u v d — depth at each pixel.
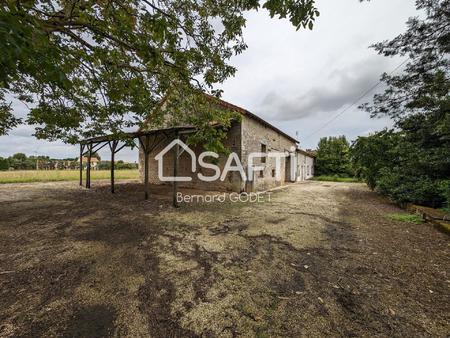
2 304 1.73
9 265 2.44
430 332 1.44
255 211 5.38
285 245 3.12
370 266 2.44
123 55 2.90
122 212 5.16
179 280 2.14
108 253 2.80
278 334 1.43
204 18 3.24
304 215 4.96
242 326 1.51
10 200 6.62
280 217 4.77
